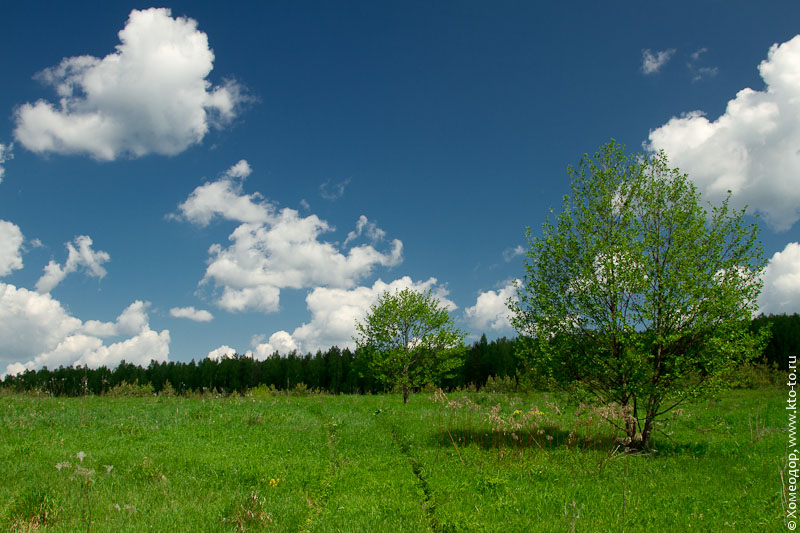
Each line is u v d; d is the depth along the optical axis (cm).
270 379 10519
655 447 1694
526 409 2650
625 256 1642
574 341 1770
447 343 3909
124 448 1534
